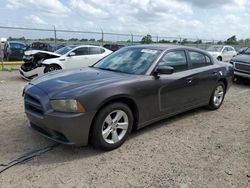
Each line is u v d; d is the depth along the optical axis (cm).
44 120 363
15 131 454
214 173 343
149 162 366
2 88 838
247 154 402
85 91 363
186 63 530
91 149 398
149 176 332
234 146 429
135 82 418
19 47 1841
